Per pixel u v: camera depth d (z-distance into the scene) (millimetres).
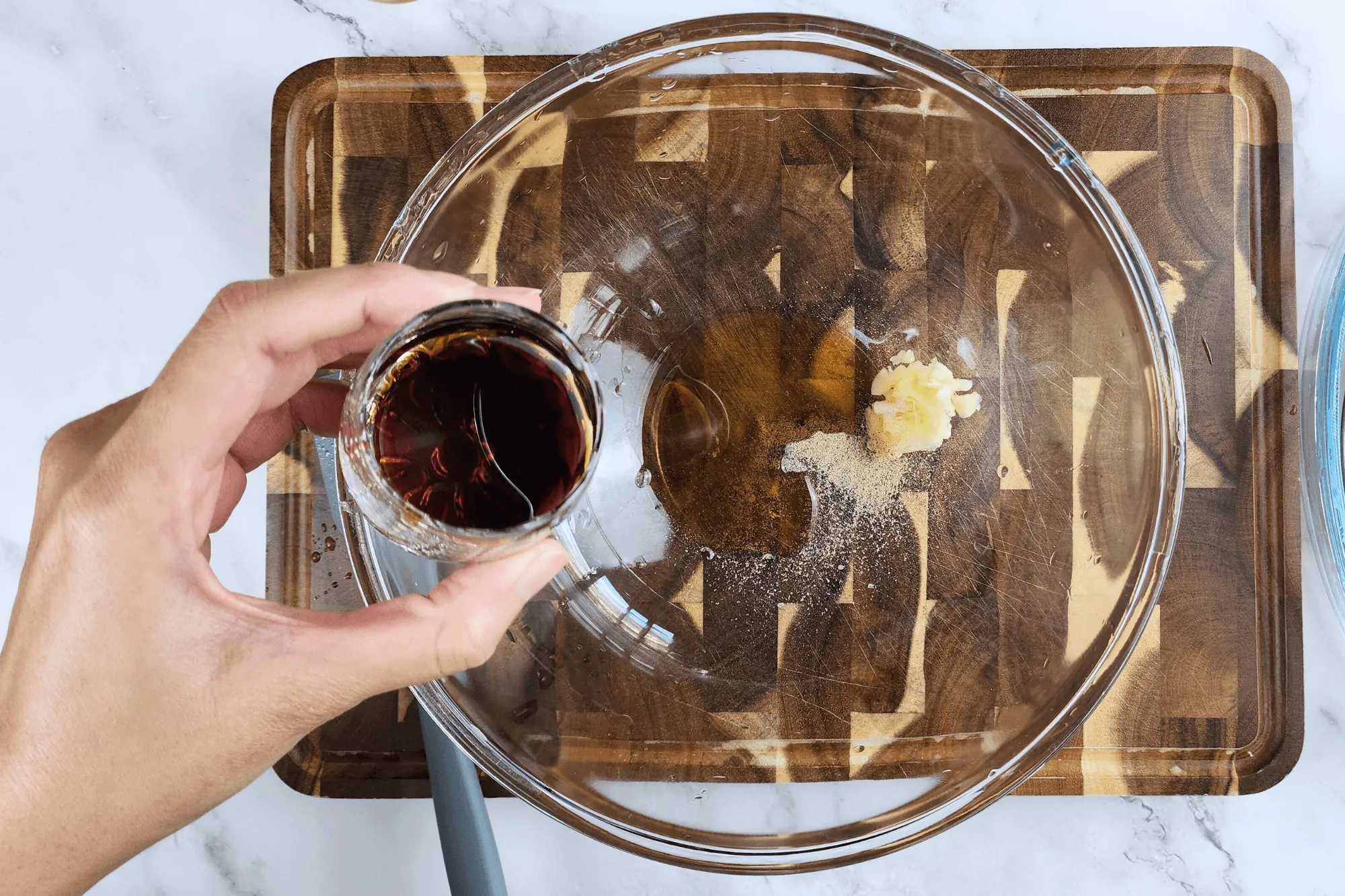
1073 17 1087
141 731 717
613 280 984
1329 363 1021
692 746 966
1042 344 967
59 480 758
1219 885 1051
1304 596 1053
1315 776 1047
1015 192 963
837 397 986
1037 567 957
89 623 719
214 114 1123
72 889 756
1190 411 1021
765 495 985
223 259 1129
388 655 702
